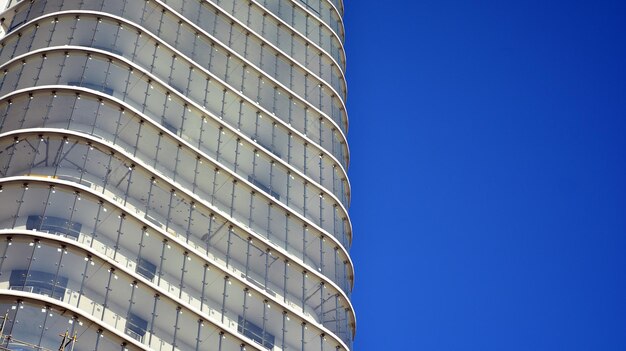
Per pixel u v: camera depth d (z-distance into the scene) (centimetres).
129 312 4350
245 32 6278
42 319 4059
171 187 4975
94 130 4947
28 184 4556
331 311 5306
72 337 3984
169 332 4428
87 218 4553
